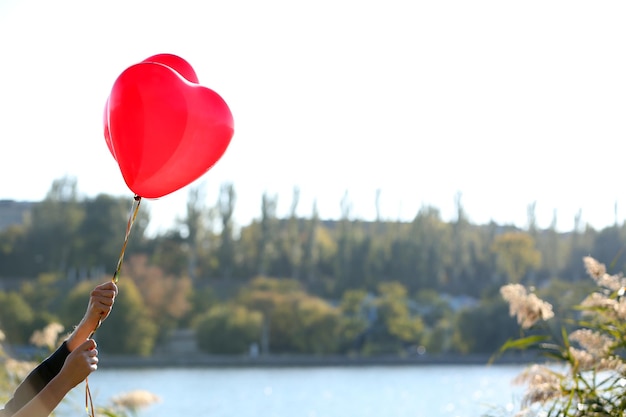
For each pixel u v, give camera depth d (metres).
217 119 2.71
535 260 41.12
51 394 2.22
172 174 2.72
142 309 52.34
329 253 66.50
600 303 3.90
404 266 60.38
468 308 43.44
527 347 4.04
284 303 54.50
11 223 61.28
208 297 58.31
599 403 3.68
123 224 62.41
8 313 46.97
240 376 39.62
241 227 67.31
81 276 60.59
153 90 2.64
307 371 44.09
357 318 54.91
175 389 29.70
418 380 31.03
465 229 58.25
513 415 3.78
